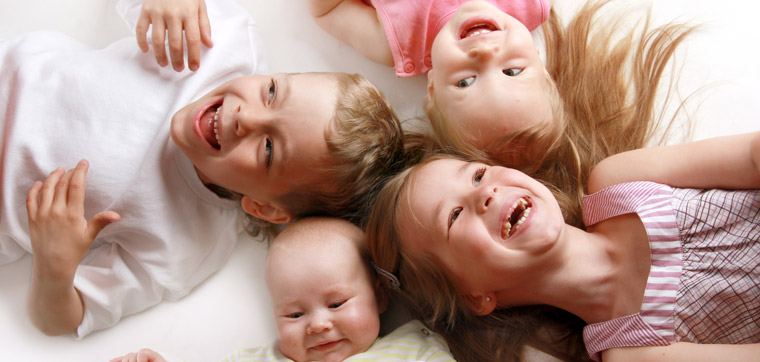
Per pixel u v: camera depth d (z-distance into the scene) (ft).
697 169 3.25
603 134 3.99
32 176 3.58
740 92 3.92
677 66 4.01
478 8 3.52
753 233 3.04
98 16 4.25
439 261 3.36
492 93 3.38
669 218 3.17
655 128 3.96
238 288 3.97
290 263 3.43
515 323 3.77
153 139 3.67
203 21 3.77
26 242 3.67
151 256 3.72
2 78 3.67
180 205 3.76
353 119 3.47
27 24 4.21
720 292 3.05
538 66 3.51
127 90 3.70
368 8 4.13
